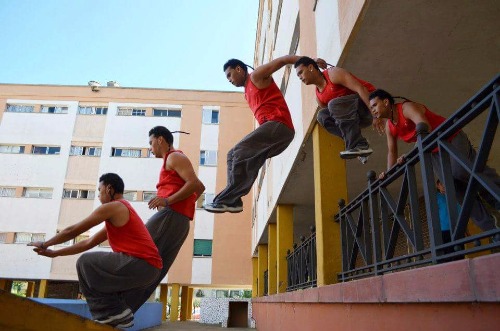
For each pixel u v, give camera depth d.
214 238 26.75
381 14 4.26
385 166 8.41
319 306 5.11
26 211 27.53
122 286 3.52
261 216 17.42
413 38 4.64
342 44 4.92
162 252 4.07
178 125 29.27
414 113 3.47
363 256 4.00
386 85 5.61
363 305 3.51
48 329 2.60
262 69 4.01
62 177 28.23
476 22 4.35
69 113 29.50
